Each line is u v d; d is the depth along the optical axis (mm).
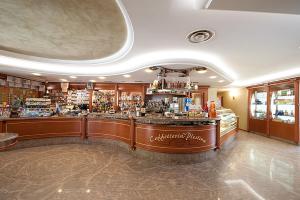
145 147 4629
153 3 2135
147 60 4863
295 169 3975
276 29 2807
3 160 4332
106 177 3445
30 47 4531
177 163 4336
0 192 2791
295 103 6598
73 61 5715
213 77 6523
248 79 7816
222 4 1839
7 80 6715
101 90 8828
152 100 8836
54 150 5340
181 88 5641
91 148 5645
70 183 3150
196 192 2910
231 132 6852
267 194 2865
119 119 5691
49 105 7680
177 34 3068
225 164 4285
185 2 2105
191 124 4477
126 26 3195
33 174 3508
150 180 3350
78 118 6480
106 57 5301
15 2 2574
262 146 6199
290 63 4953
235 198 2738
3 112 6316
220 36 3125
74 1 2500
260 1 1752
